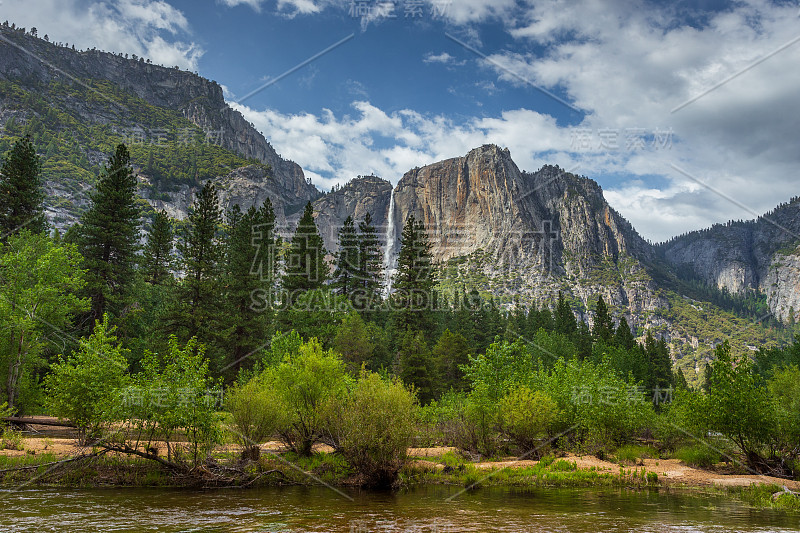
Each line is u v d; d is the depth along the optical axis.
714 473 21.62
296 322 53.88
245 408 18.59
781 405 23.66
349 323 54.41
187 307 45.56
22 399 30.48
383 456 16.28
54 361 37.69
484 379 27.31
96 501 12.37
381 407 16.95
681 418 24.84
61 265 34.47
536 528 9.93
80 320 46.53
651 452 28.73
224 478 15.73
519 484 17.55
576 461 23.17
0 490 13.80
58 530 9.08
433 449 25.20
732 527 10.30
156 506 11.84
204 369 16.94
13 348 29.81
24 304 30.36
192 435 16.34
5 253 35.59
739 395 21.97
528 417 24.31
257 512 11.30
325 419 19.98
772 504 13.65
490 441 25.14
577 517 11.30
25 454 17.61
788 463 21.58
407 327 66.50
